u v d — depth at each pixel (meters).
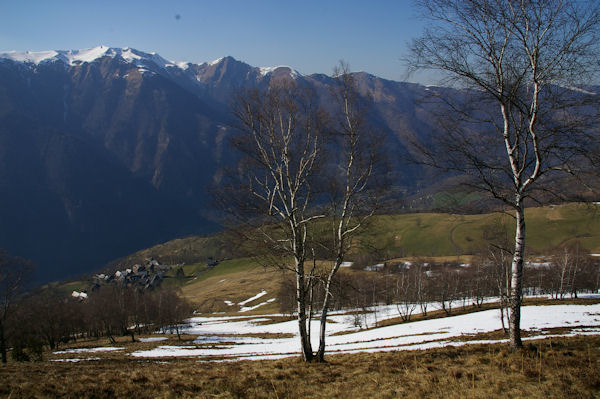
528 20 13.12
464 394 11.48
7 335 48.00
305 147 18.53
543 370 12.67
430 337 37.19
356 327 66.56
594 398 10.40
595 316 39.59
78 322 79.19
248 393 13.63
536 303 62.16
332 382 14.45
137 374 18.16
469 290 88.00
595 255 98.06
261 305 133.25
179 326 90.69
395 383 13.33
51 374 18.94
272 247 18.44
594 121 12.55
